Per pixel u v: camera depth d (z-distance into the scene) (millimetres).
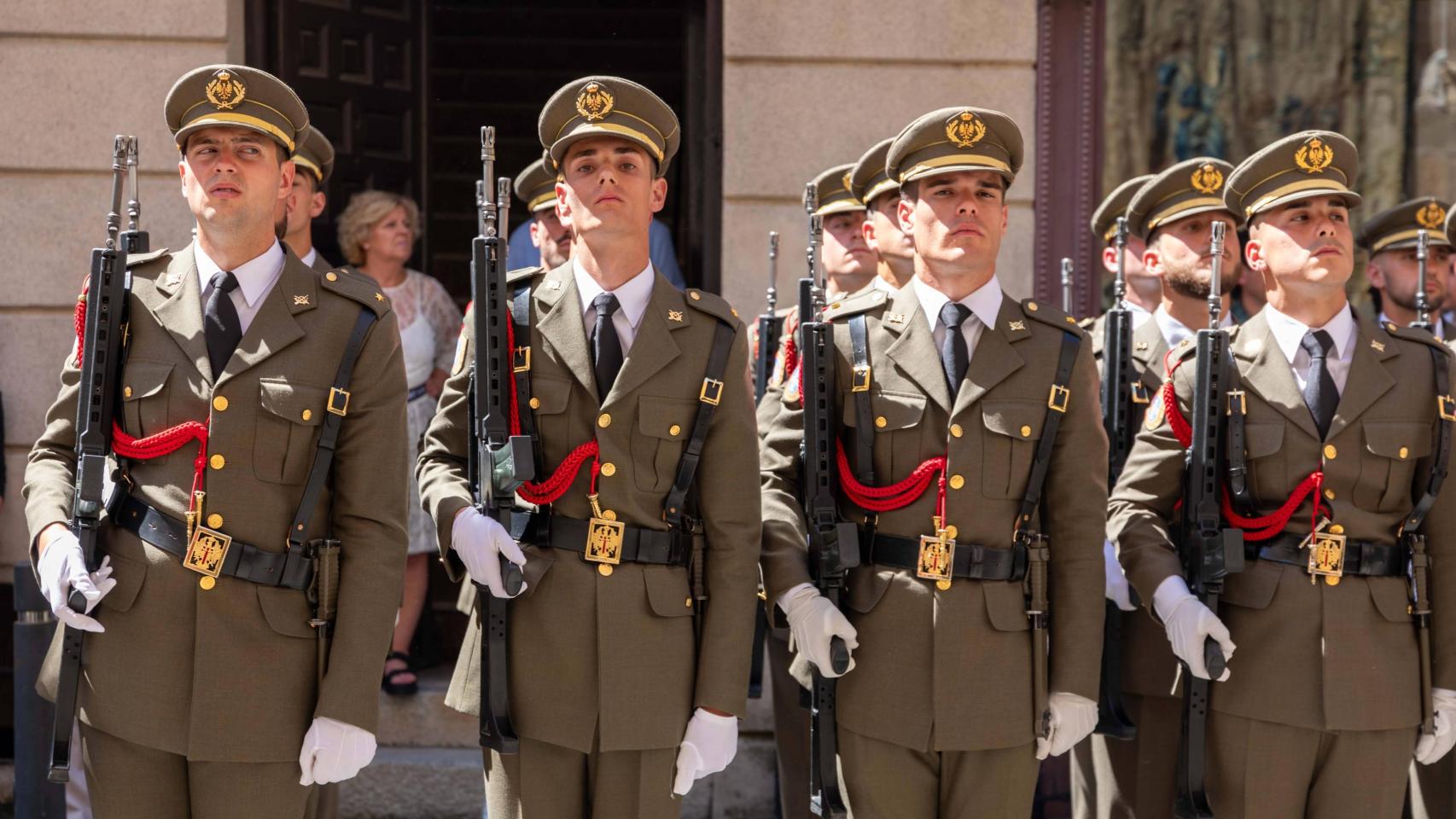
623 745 3053
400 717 5320
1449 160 5609
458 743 5324
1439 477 3477
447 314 5734
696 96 6266
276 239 3131
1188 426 3607
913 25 5371
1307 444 3461
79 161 5297
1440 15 5570
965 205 3305
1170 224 4273
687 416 3170
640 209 3205
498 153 8016
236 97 3008
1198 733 3473
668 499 3162
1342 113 5582
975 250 3297
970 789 3270
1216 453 3490
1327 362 3523
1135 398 4098
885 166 4059
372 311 3088
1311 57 5547
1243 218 3678
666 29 8070
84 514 2924
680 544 3197
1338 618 3408
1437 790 3975
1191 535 3492
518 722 3113
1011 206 5414
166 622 2926
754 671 4211
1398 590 3467
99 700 2922
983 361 3320
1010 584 3297
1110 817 4074
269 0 5711
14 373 5301
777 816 5277
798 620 3236
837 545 3244
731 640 3158
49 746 4316
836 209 4566
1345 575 3443
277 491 2979
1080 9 5422
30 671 4312
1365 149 5609
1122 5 5449
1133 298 4652
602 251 3184
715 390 3184
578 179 3195
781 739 4367
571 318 3176
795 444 3467
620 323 3199
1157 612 3504
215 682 2916
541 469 3156
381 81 6230
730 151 5387
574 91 3193
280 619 2963
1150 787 3992
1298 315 3551
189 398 2959
